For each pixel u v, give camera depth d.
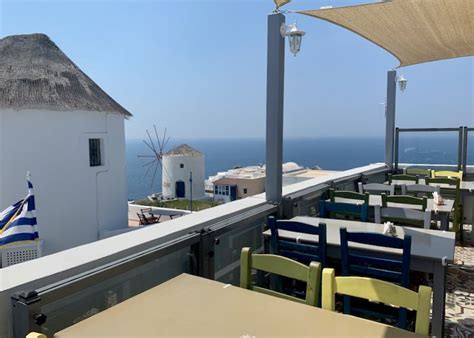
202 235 2.48
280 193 3.66
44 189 12.56
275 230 2.71
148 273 2.16
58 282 1.62
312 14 3.57
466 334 2.81
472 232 5.00
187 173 31.23
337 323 1.41
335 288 1.60
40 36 15.02
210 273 2.55
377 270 2.29
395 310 2.21
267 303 1.59
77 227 13.47
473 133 6.61
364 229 2.97
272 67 3.55
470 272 4.05
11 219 8.96
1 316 1.50
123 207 15.34
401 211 3.26
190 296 1.66
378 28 4.09
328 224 3.14
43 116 12.49
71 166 13.23
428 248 2.43
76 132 13.35
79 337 1.31
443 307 2.30
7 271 1.71
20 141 12.09
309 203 4.38
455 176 6.20
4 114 11.80
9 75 12.85
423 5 3.29
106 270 1.79
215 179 34.41
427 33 4.26
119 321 1.43
